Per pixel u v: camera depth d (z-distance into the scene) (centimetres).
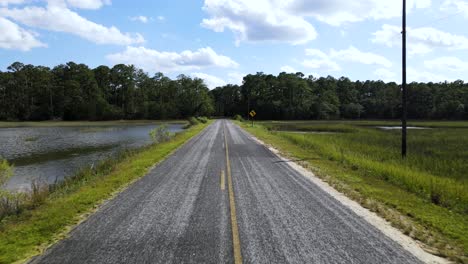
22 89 11538
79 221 757
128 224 733
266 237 657
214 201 930
